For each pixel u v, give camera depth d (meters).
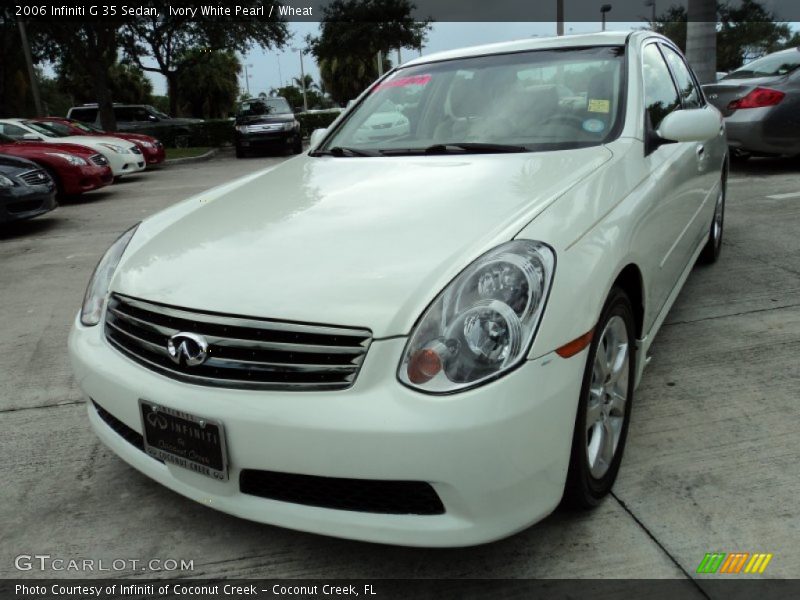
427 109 3.10
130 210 8.88
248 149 17.70
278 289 1.80
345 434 1.62
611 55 2.98
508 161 2.47
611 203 2.13
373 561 1.98
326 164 2.87
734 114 7.88
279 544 2.08
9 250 6.61
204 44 22.89
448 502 1.65
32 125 12.57
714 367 3.07
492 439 1.58
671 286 2.98
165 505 2.30
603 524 2.05
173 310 1.88
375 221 2.06
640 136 2.62
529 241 1.80
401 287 1.73
